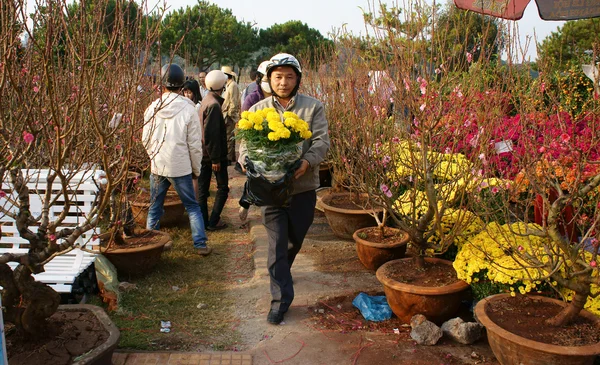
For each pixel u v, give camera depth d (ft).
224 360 10.12
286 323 11.86
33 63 8.60
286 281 11.92
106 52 8.07
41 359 8.46
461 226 12.07
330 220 17.98
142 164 15.99
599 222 8.95
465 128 11.39
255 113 10.50
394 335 11.21
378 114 14.06
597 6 10.73
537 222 12.53
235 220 21.36
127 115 9.89
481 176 11.11
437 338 10.68
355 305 12.57
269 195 10.64
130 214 14.90
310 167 11.53
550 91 10.52
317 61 23.73
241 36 79.30
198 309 12.69
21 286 8.63
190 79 20.33
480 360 10.14
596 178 8.43
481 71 11.41
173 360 10.03
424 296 10.85
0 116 7.89
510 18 10.69
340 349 10.66
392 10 11.60
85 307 10.03
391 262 12.47
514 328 9.11
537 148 9.76
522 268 9.90
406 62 11.48
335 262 15.76
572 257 8.80
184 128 15.70
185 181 16.21
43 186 12.72
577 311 8.95
